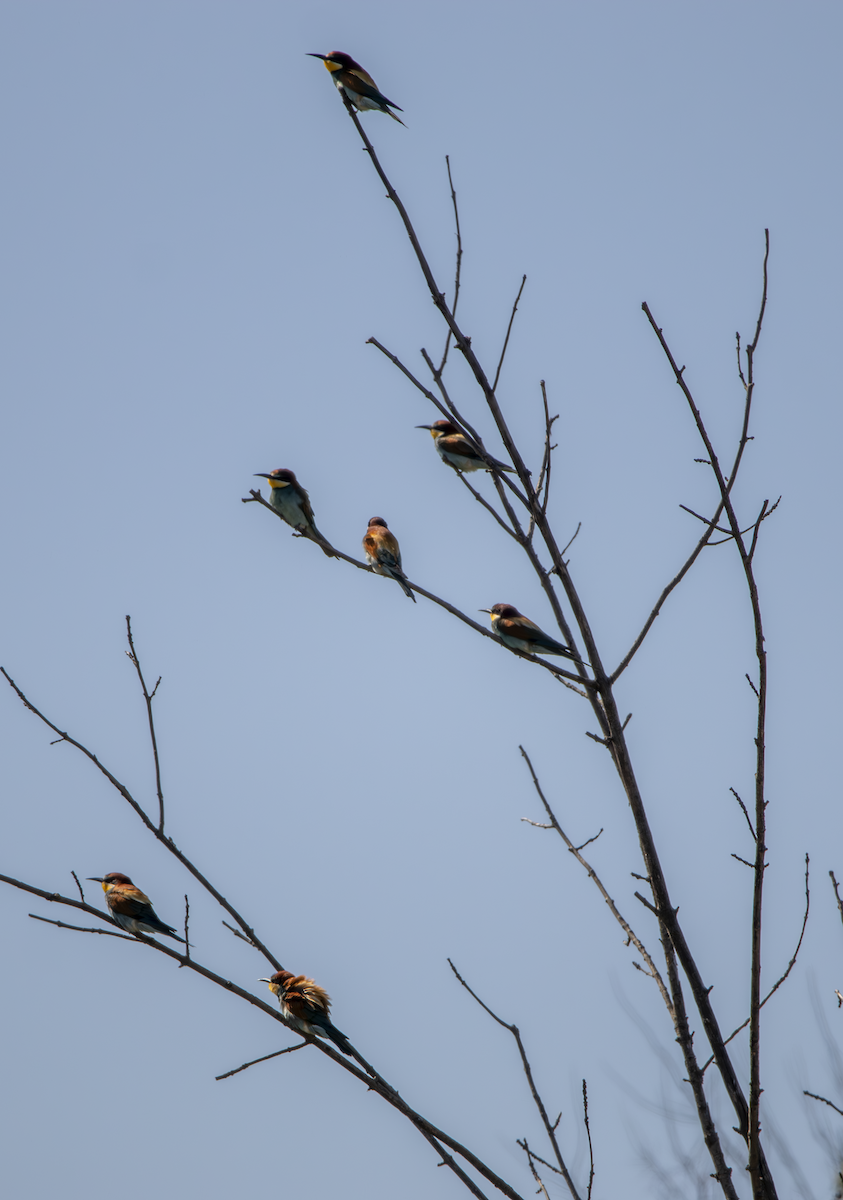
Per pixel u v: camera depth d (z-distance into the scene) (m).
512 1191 10.00
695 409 10.01
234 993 11.14
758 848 9.67
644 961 11.23
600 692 11.01
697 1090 10.19
